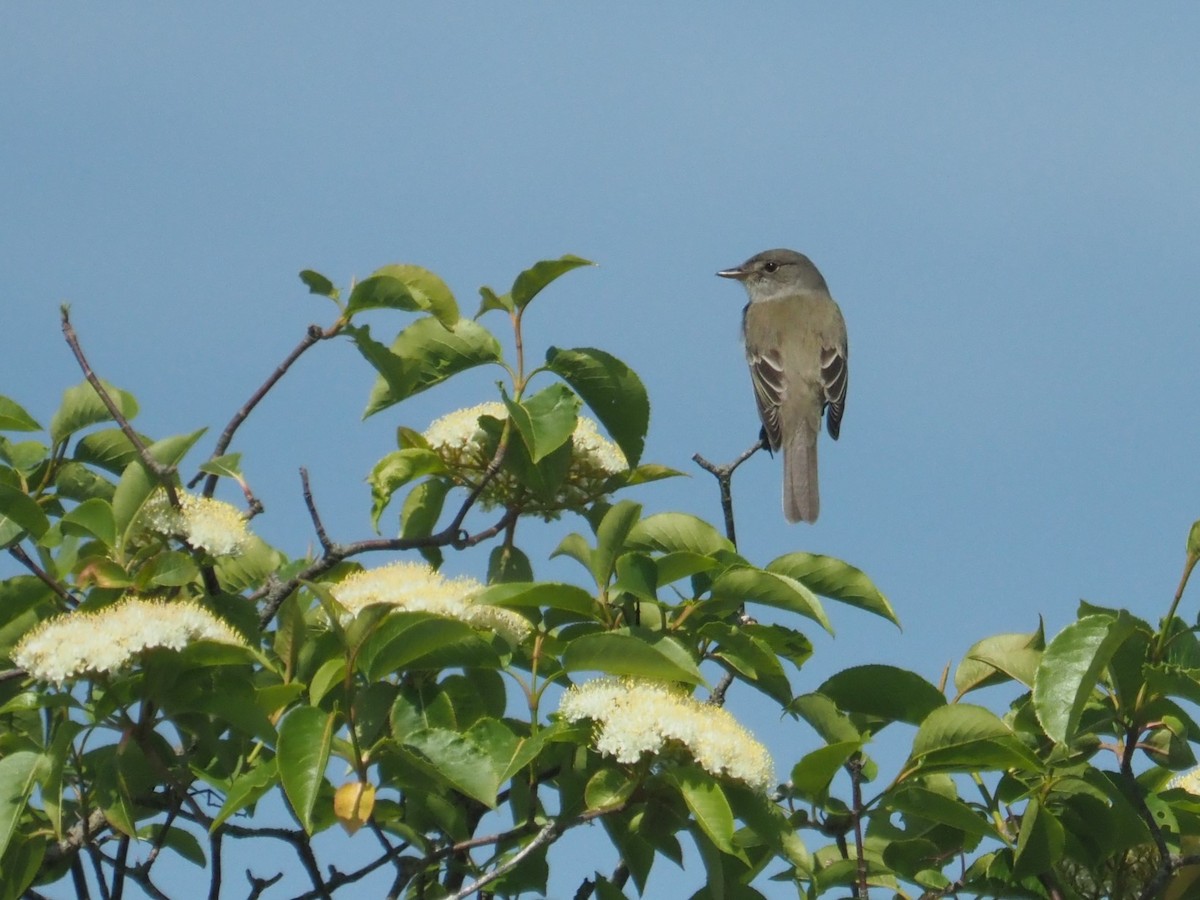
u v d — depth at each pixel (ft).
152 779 24.23
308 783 21.39
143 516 26.91
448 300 30.89
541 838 23.27
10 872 23.61
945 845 28.71
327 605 22.58
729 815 22.47
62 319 27.14
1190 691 25.26
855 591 28.09
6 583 26.22
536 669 26.23
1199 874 27.04
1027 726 28.19
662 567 26.50
